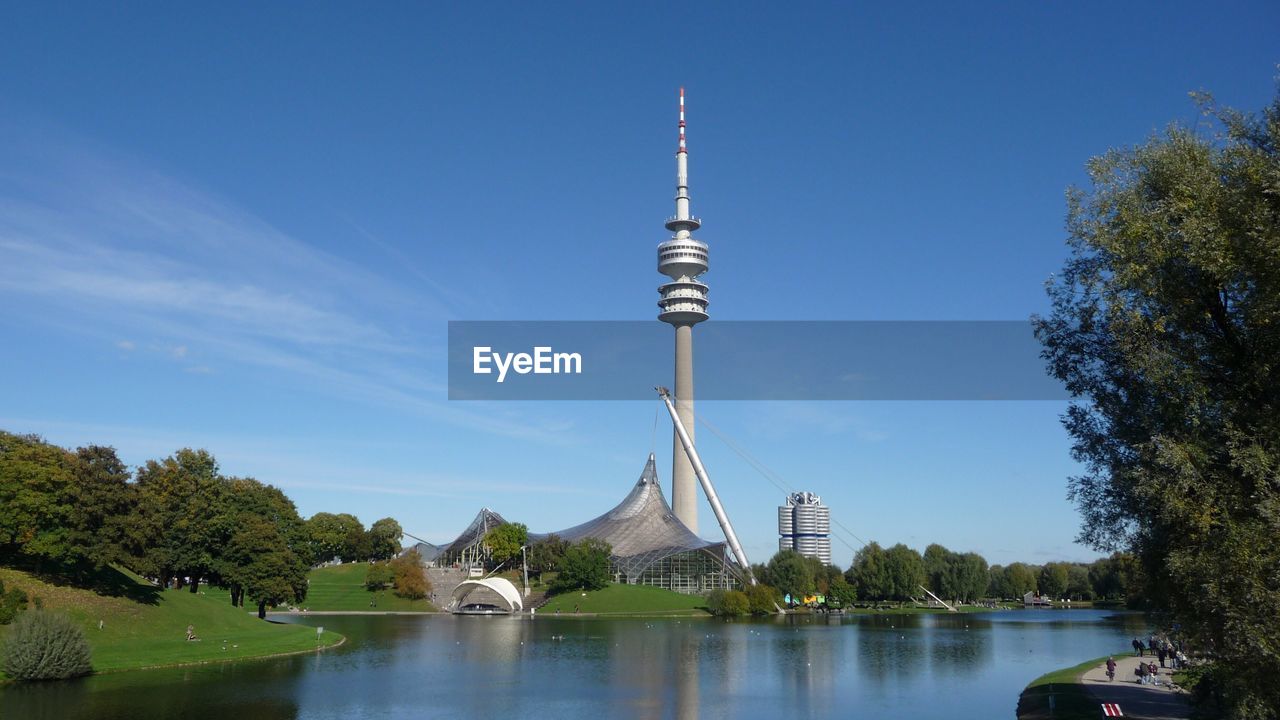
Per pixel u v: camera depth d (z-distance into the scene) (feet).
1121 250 110.93
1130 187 114.32
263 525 351.46
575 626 436.35
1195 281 110.01
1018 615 623.77
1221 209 103.40
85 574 271.69
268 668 228.84
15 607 218.38
